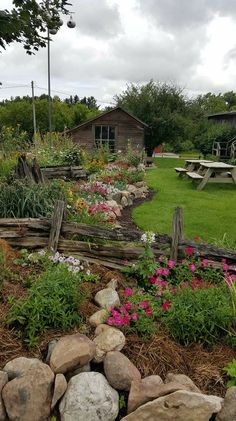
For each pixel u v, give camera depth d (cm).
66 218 330
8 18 385
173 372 186
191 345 204
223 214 566
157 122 2106
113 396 166
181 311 207
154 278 260
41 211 351
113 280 256
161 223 512
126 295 235
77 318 207
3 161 646
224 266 260
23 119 2539
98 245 284
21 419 160
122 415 169
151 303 224
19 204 348
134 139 1638
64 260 272
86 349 178
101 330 198
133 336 203
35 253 280
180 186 851
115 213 524
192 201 672
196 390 171
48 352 185
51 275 225
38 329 196
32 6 402
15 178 468
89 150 1518
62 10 450
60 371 173
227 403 163
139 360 188
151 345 197
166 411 159
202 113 2447
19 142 968
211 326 204
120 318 201
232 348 204
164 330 209
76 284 230
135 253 280
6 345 189
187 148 2569
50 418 165
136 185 808
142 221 522
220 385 181
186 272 262
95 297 233
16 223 295
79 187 606
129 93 2252
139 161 1145
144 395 165
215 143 1666
